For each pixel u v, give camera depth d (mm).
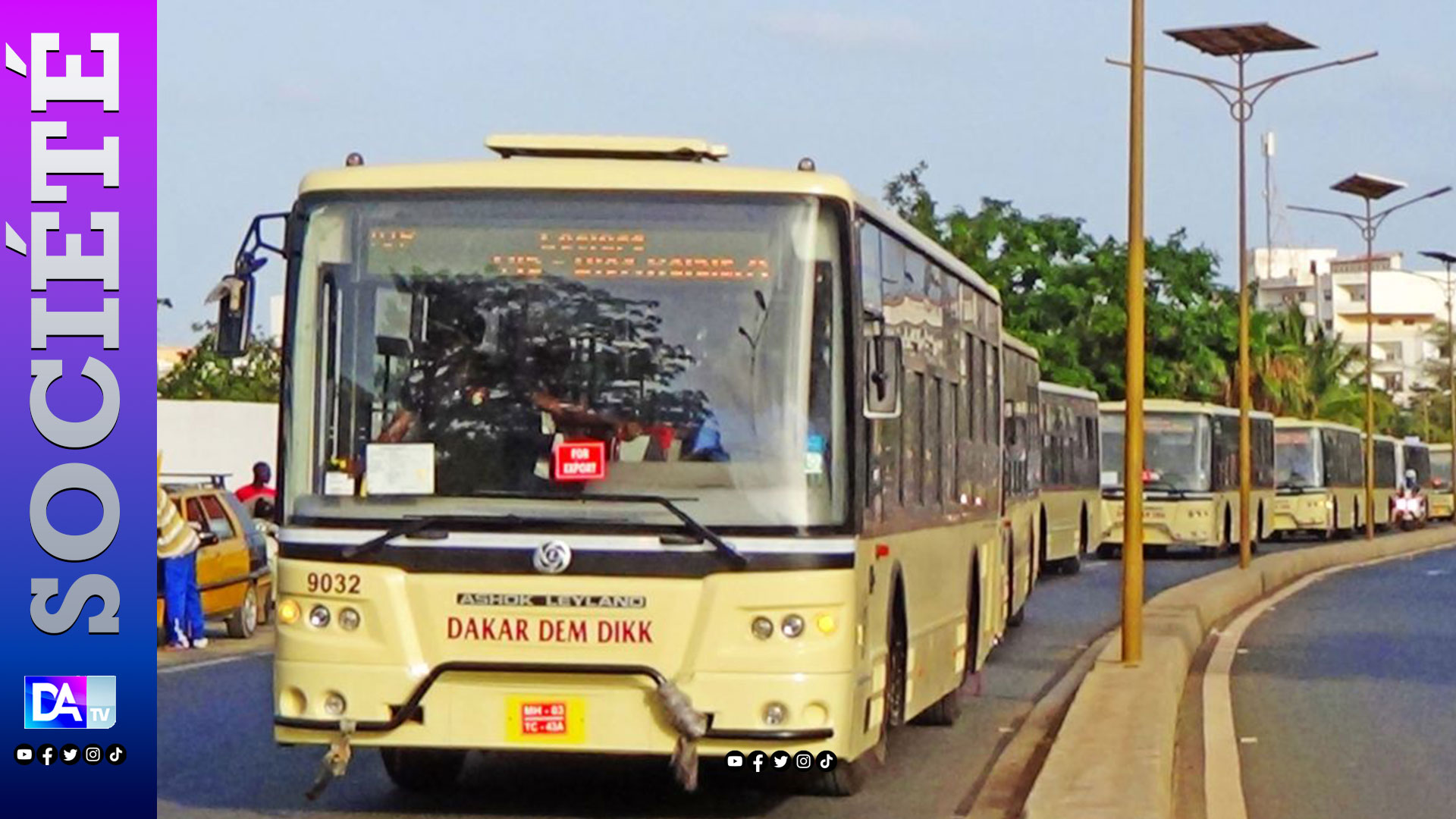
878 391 12711
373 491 12484
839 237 12570
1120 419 56062
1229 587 38000
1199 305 78062
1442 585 45781
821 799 14703
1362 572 52844
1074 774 13867
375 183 12750
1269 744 18141
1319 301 180750
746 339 12508
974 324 19547
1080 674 24156
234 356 12734
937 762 16781
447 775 14484
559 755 16484
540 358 12531
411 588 12328
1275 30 45656
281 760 16125
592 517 12289
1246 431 45156
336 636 12406
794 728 12180
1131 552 22875
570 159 13367
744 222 12586
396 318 12648
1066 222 77625
